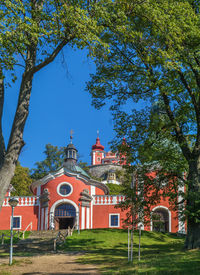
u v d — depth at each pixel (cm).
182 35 1650
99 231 3055
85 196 3744
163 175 2170
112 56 1994
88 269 1430
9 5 1149
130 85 2106
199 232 1839
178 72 1950
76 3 1331
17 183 5638
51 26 1297
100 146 12394
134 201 1945
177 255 1614
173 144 2286
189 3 1880
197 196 1814
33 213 3788
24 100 1254
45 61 1289
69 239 2695
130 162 2062
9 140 1212
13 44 1216
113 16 1414
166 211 3516
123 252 2073
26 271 1391
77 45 1342
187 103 2123
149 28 1820
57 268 1476
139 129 2094
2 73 1218
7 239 2819
